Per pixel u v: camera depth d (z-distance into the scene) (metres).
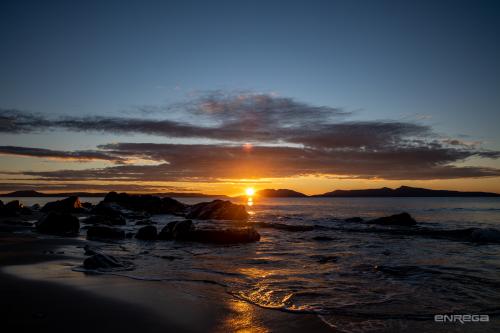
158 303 7.14
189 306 7.03
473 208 60.38
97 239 17.95
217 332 5.76
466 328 6.14
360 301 7.65
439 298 7.94
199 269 10.96
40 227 20.39
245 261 12.56
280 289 8.59
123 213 35.19
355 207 68.56
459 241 18.30
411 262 12.40
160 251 14.89
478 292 8.47
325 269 11.16
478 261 12.61
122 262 11.59
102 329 5.68
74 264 10.77
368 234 21.48
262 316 6.59
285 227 24.62
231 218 32.88
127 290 8.03
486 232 18.80
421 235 20.72
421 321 6.47
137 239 18.78
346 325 6.22
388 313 6.86
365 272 10.71
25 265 10.40
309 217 37.28
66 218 20.94
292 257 13.49
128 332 5.60
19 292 7.50
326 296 8.04
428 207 66.06
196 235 18.30
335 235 21.09
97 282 8.65
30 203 74.56
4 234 18.72
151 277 9.50
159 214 40.12
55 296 7.32
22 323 5.79
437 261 12.59
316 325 6.19
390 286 9.02
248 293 8.15
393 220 27.58
